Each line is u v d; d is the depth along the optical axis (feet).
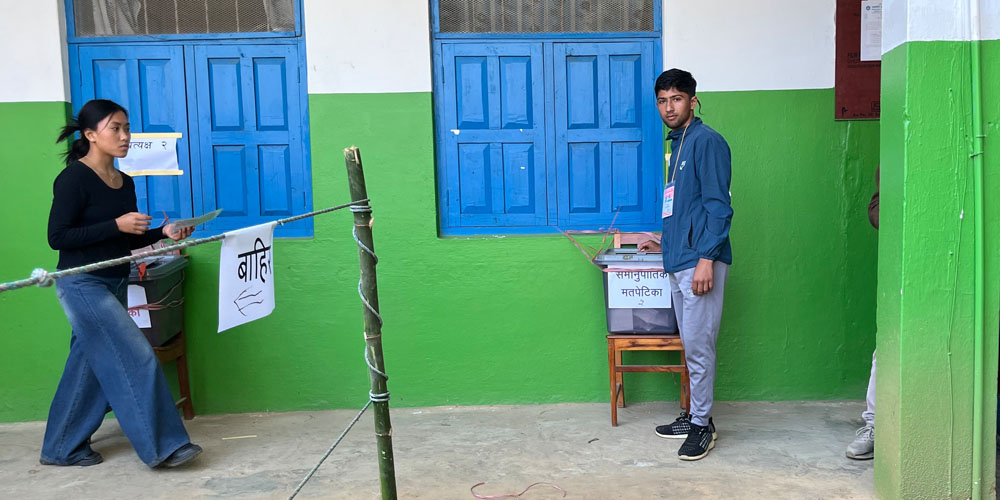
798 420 11.23
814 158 11.67
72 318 9.23
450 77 11.80
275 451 10.39
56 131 11.25
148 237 10.03
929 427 7.89
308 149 11.80
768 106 11.57
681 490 8.84
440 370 12.03
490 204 12.03
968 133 7.57
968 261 7.70
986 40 7.48
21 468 9.93
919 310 7.77
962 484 7.93
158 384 9.56
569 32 11.79
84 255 9.21
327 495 8.95
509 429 11.04
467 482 9.22
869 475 9.18
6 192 11.30
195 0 11.60
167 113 11.69
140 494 9.09
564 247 11.84
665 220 10.18
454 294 11.88
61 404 9.89
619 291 10.86
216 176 11.80
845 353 12.03
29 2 11.09
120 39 11.53
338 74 11.44
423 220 11.73
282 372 11.96
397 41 11.42
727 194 9.49
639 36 11.75
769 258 11.87
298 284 11.78
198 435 11.06
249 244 6.86
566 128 11.92
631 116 11.89
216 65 11.67
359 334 11.93
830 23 11.44
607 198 12.01
